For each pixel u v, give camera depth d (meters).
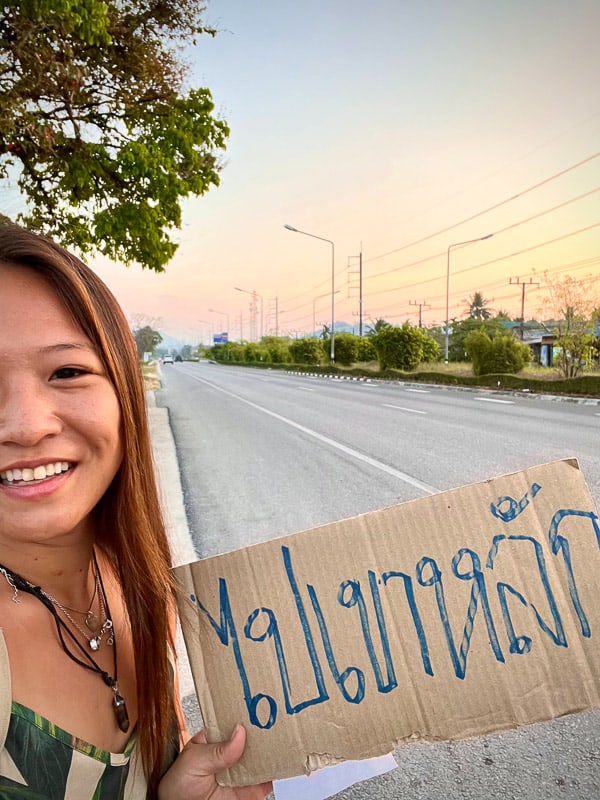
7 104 6.57
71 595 0.90
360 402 16.81
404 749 2.22
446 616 1.05
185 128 9.57
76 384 0.79
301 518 5.18
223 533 4.76
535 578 1.05
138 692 0.94
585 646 1.02
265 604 1.07
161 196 9.35
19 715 0.75
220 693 1.04
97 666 0.89
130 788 0.90
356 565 1.08
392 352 32.66
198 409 15.26
